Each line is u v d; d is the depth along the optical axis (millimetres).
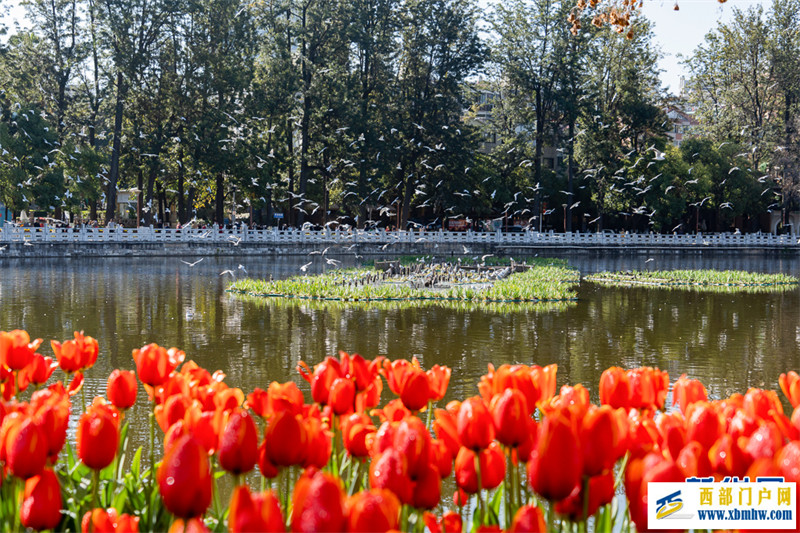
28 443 2381
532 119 59531
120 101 47969
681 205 58781
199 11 49031
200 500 2027
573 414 2361
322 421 3025
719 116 64688
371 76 55844
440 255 55094
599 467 2275
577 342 15859
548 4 57438
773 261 54156
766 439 2248
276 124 51688
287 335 16266
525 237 57438
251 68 52219
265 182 50125
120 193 51875
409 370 3092
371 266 39875
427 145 53781
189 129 48219
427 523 2348
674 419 2668
